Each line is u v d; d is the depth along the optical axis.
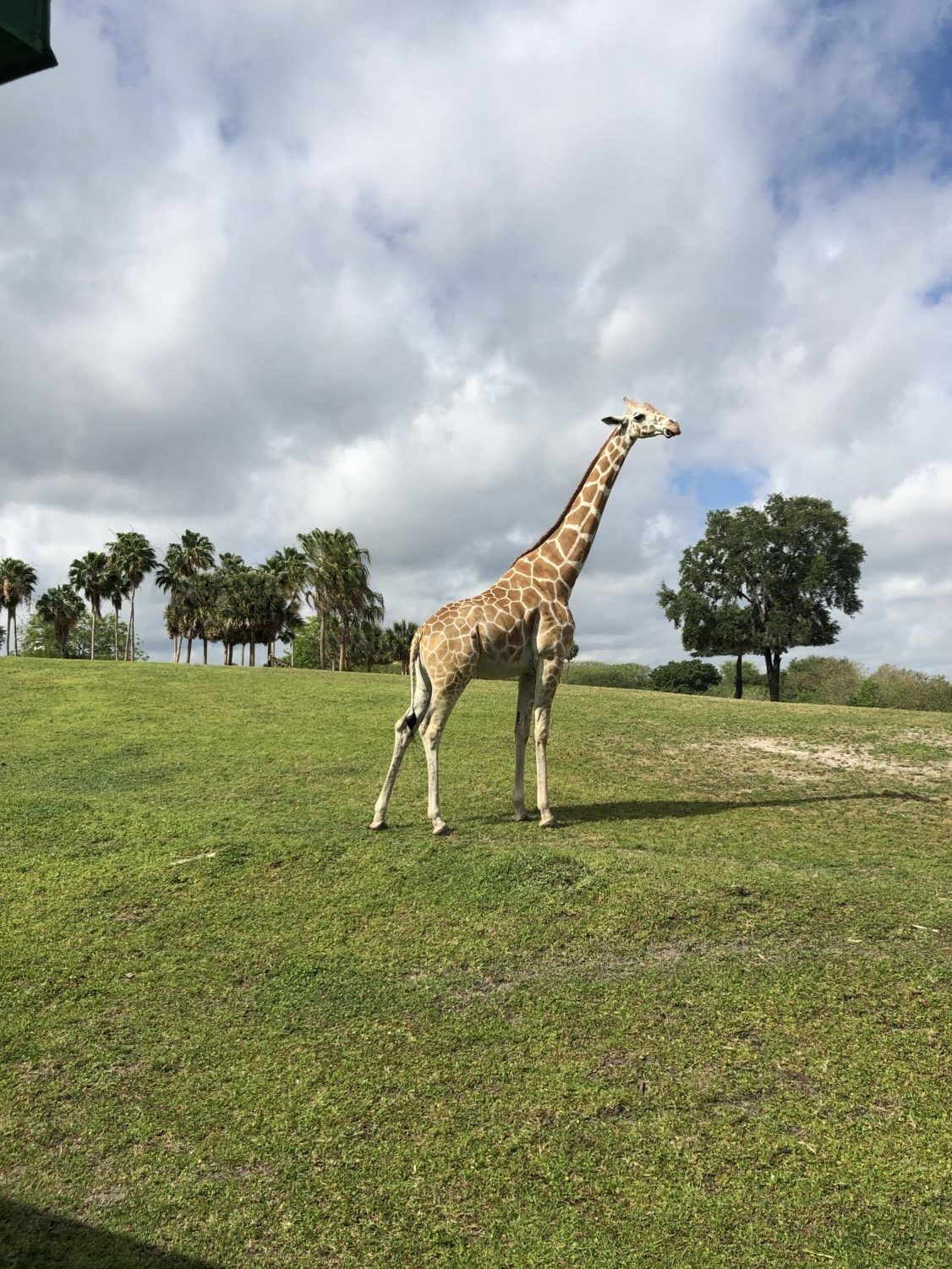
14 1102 4.69
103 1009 5.64
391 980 5.89
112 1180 4.08
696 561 46.88
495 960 6.08
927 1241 3.62
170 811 9.95
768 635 44.94
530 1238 3.69
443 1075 4.79
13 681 21.00
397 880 7.41
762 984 5.52
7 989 5.91
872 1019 5.14
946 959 5.75
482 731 15.80
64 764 13.05
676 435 9.65
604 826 9.50
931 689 46.66
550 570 9.66
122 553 62.38
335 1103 4.59
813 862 8.27
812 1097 4.54
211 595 63.22
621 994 5.52
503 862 7.48
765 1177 3.99
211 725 16.23
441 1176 4.05
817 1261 3.53
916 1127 4.29
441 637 9.12
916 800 11.46
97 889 7.61
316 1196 3.95
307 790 11.41
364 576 48.47
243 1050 5.11
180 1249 3.66
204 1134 4.39
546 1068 4.82
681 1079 4.71
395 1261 3.58
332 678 23.84
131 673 23.16
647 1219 3.77
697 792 11.85
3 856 8.52
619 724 16.89
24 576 63.78
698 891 6.73
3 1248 3.65
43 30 2.17
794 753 14.52
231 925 6.82
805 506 44.94
